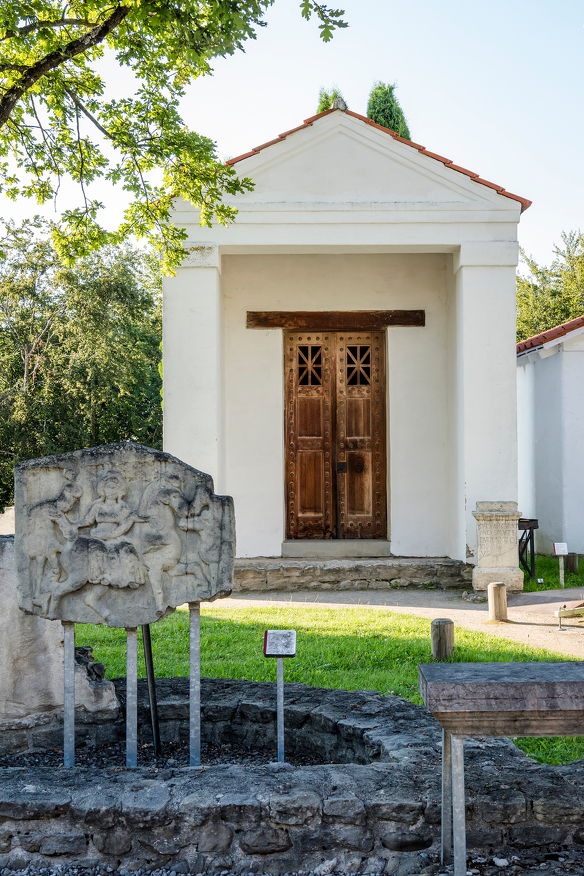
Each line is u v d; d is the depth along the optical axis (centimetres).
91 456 440
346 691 553
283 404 1419
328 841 358
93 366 2902
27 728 495
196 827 356
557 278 3544
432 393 1402
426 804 362
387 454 1434
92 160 1100
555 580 1291
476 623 977
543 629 930
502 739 448
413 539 1390
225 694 550
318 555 1388
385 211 1255
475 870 350
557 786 380
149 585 436
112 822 358
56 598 436
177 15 789
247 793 367
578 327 1491
